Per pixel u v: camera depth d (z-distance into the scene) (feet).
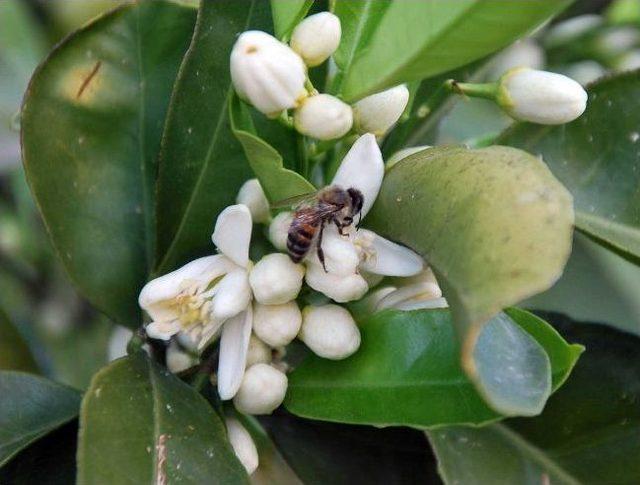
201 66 0.67
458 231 0.57
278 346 0.66
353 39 0.64
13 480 0.66
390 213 0.63
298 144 0.67
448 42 0.59
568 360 0.61
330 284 0.64
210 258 0.66
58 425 0.67
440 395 0.62
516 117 0.68
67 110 0.70
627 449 0.69
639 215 0.70
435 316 0.64
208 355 0.68
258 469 0.85
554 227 0.55
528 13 0.56
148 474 0.60
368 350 0.65
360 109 0.65
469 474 0.66
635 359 0.70
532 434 0.70
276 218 0.67
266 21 0.68
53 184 0.69
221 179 0.69
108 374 0.63
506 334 0.60
